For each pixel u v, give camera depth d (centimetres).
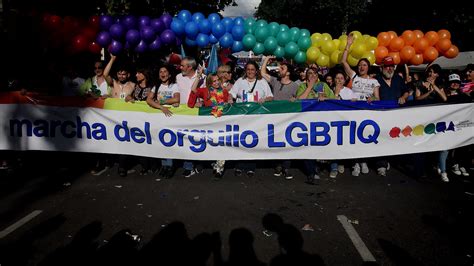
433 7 1535
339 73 591
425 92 637
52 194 521
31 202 492
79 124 576
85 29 577
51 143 583
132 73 667
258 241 386
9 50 648
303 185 563
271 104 556
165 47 685
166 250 367
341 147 562
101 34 571
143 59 782
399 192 536
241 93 584
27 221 433
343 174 621
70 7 777
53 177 598
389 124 560
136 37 568
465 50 1564
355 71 647
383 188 553
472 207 480
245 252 363
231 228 416
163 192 530
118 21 574
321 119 557
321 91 595
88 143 579
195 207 475
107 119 571
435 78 591
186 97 582
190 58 574
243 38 589
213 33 591
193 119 560
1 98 579
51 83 664
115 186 554
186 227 418
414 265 341
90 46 582
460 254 360
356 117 558
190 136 563
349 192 535
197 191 534
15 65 667
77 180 583
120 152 577
